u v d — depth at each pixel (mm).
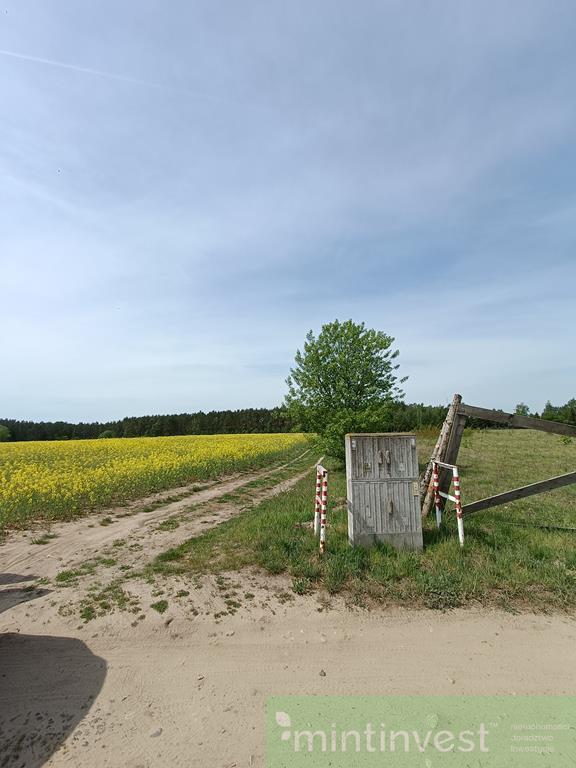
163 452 25812
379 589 5645
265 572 6254
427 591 5539
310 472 21891
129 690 3803
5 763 3004
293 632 4754
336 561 6258
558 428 8172
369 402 19484
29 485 13266
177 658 4297
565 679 3857
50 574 6785
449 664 4117
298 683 3871
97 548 8242
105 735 3258
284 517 9312
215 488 16141
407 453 7141
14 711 3549
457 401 8641
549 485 8016
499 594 5484
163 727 3334
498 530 7809
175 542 8383
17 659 4301
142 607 5285
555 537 7512
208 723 3369
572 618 4965
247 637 4672
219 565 6527
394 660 4207
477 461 21312
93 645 4547
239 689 3795
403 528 7023
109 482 14062
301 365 20531
